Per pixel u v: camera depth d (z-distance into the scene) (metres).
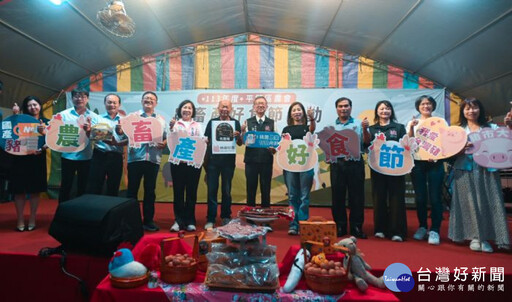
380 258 2.36
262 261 1.76
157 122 3.28
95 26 4.19
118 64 5.44
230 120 3.46
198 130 3.34
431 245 2.83
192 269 1.81
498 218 2.70
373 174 3.21
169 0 4.09
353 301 1.64
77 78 5.38
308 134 3.23
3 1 3.37
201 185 5.36
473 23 3.65
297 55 5.39
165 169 5.41
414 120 3.04
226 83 5.44
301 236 2.11
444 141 2.96
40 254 2.14
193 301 1.67
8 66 4.39
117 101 3.58
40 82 5.02
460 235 2.85
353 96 5.27
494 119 5.09
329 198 5.30
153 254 1.97
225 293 1.67
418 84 5.25
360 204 3.13
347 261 1.81
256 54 5.42
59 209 2.16
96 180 3.24
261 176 3.43
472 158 2.87
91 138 3.18
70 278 2.11
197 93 5.41
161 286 1.74
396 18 4.05
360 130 3.22
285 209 2.23
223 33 5.30
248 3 4.52
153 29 4.69
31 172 3.18
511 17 3.37
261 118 3.55
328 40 5.09
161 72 5.46
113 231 2.08
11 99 5.02
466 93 5.06
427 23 3.95
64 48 4.48
